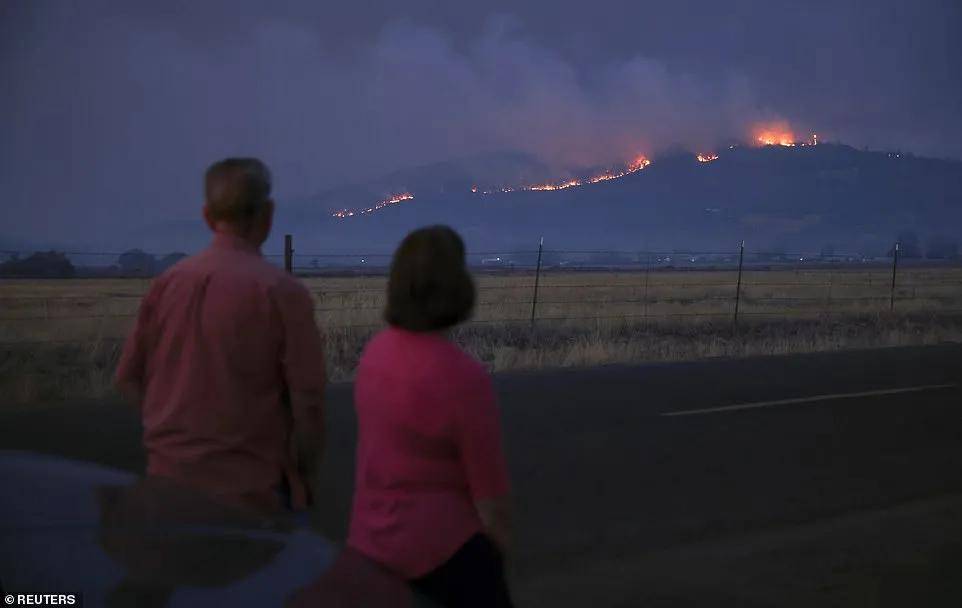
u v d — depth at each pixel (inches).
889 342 822.5
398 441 127.0
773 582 245.8
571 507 302.4
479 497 126.6
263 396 146.9
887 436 418.6
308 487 153.2
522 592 234.5
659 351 717.3
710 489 328.2
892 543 279.3
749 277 2544.3
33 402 461.4
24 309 1078.4
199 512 106.7
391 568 127.8
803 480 343.9
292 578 96.8
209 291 143.9
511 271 3065.9
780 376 580.1
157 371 147.3
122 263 2325.3
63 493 103.0
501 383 533.0
